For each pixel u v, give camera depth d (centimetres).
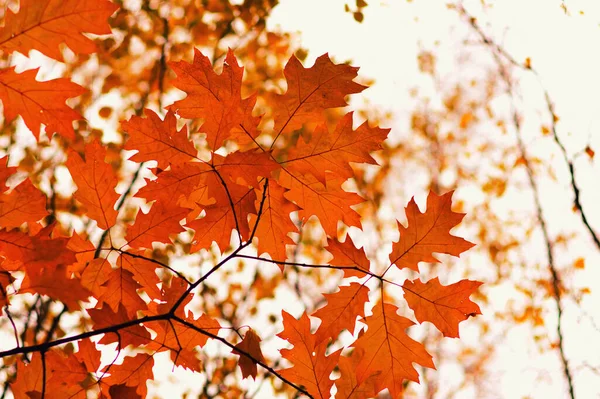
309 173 158
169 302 160
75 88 145
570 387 405
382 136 156
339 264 158
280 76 427
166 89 404
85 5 140
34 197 152
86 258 157
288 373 161
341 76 155
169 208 155
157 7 407
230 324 400
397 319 160
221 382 370
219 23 413
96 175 156
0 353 141
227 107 152
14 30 140
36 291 146
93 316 153
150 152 153
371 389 160
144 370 159
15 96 143
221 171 153
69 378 155
